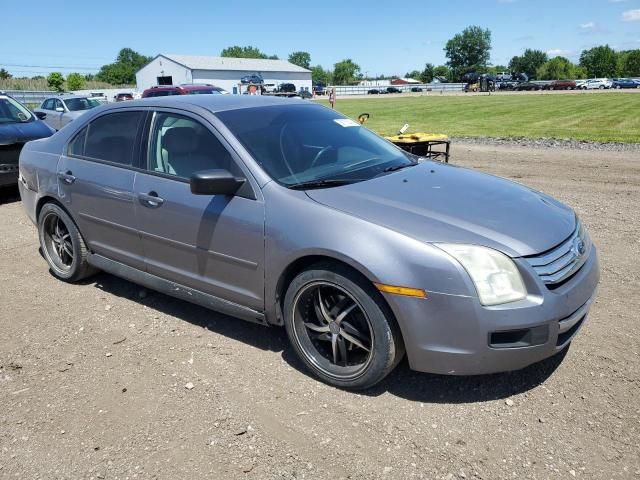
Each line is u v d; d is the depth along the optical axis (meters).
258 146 3.49
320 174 3.47
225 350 3.62
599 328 3.76
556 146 13.38
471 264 2.71
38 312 4.28
